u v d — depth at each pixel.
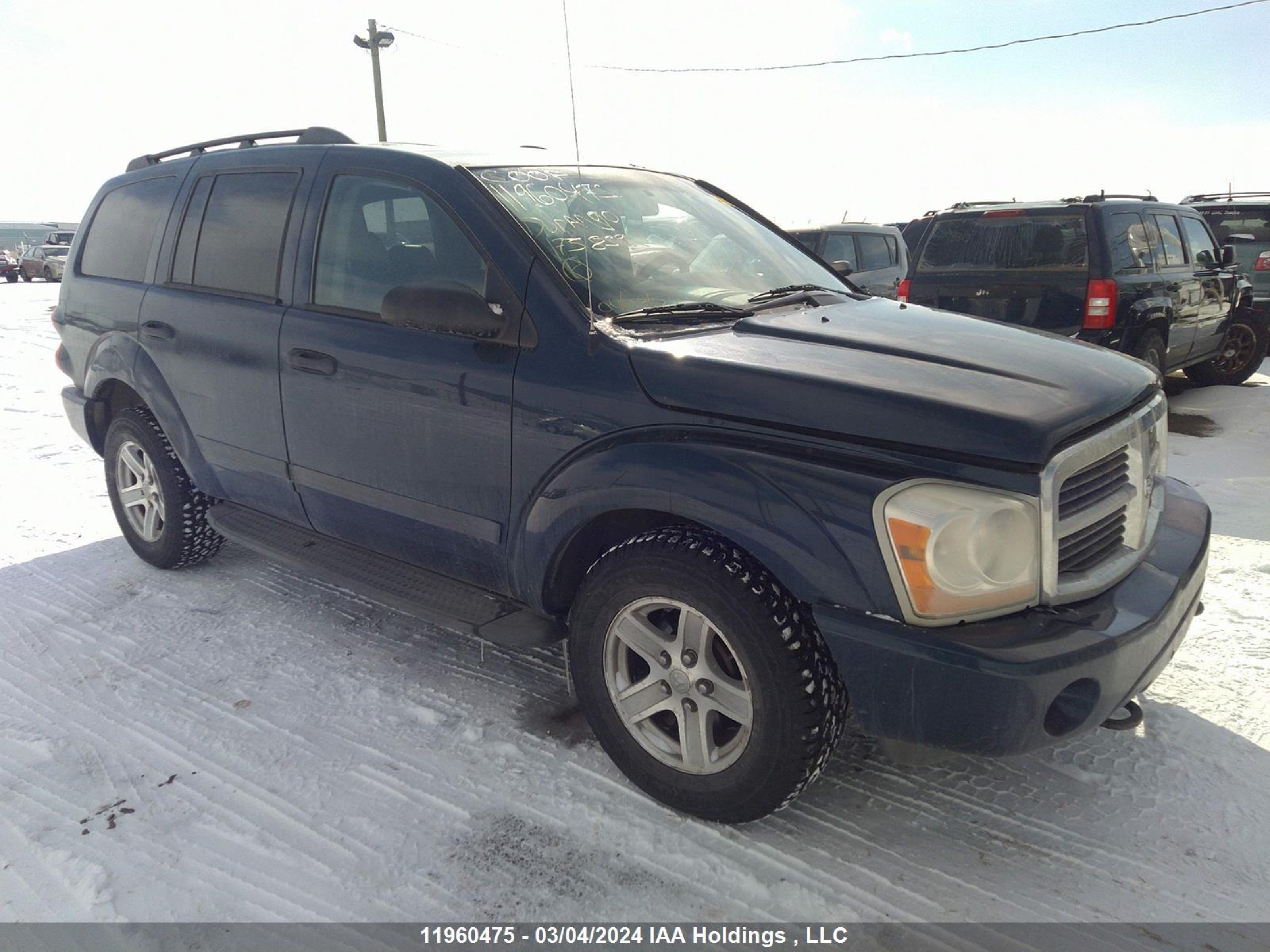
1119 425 2.27
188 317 3.65
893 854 2.34
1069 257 6.84
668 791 2.49
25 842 2.40
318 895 2.22
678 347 2.44
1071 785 2.61
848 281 3.63
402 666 3.36
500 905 2.19
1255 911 2.13
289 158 3.46
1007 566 2.03
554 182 3.07
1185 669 3.21
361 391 3.00
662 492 2.31
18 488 5.55
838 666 2.14
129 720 3.00
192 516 4.02
